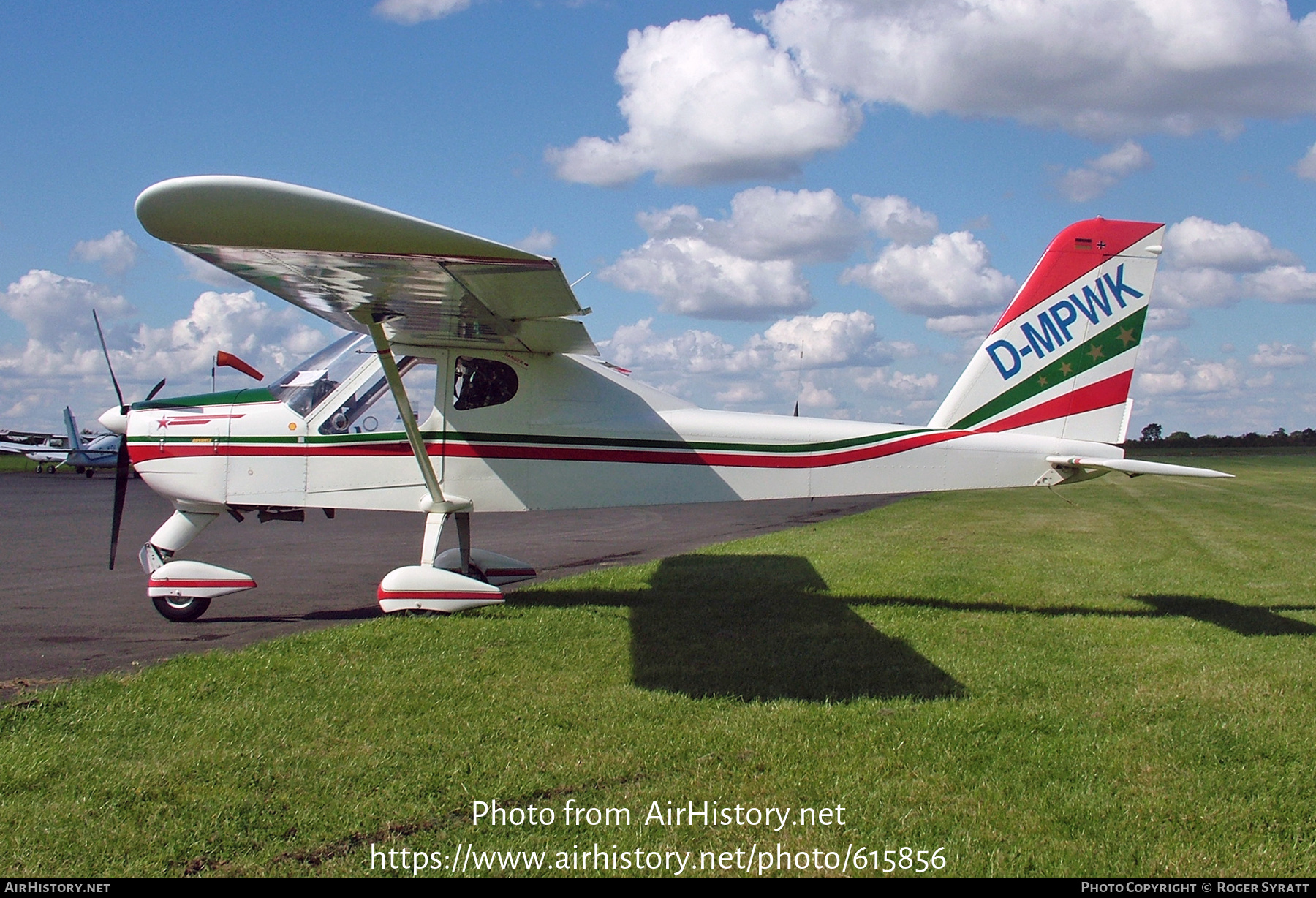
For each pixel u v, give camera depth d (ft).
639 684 14.17
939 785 10.33
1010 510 58.80
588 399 21.54
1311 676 15.12
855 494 22.15
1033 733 12.12
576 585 24.32
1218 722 12.52
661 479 21.68
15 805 9.36
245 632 18.69
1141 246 22.38
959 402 22.47
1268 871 8.50
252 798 9.64
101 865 8.23
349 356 21.06
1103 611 21.33
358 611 21.17
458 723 12.12
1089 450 22.40
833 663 15.74
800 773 10.61
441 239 13.42
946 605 21.99
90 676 14.65
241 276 15.48
